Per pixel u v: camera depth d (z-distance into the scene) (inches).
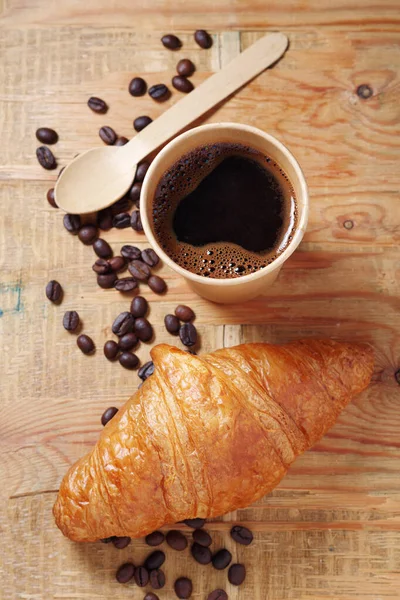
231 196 19.8
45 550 21.3
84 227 21.9
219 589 21.1
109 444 19.6
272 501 21.3
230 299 21.1
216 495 19.2
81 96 22.5
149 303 21.9
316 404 19.7
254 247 19.7
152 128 21.9
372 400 21.5
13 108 22.5
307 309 21.8
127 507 19.4
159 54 22.6
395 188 22.0
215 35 22.6
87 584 21.2
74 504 19.9
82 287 22.0
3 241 22.2
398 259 21.9
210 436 18.9
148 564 21.1
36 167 22.4
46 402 21.7
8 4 22.9
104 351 21.6
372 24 22.5
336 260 21.9
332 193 22.1
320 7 22.5
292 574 21.2
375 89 22.3
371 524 21.2
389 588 21.1
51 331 21.9
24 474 21.5
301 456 21.4
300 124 22.3
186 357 19.3
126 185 21.9
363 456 21.3
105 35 22.7
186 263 19.7
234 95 22.3
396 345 21.6
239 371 19.5
